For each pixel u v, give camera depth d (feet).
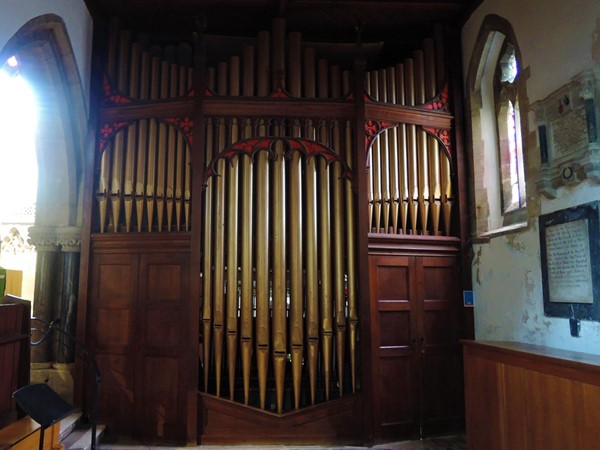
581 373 11.06
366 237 19.08
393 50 23.77
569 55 14.51
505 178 19.66
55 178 20.13
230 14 20.88
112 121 19.95
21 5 14.70
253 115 19.60
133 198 19.48
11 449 10.44
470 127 20.53
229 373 18.24
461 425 19.51
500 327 18.07
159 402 18.24
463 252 20.25
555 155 14.89
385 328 19.10
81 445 16.12
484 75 20.47
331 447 17.89
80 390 18.51
